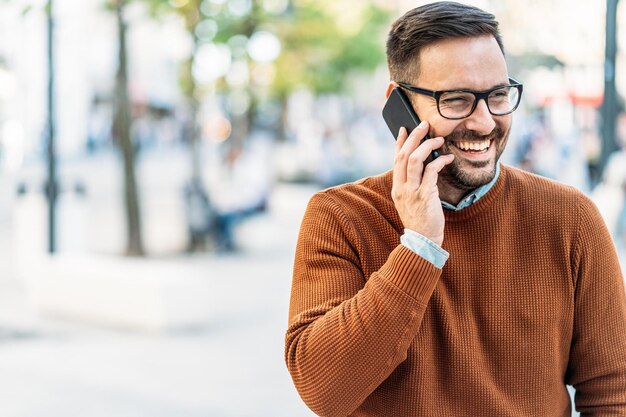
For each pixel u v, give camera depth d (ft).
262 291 37.68
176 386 22.77
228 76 56.13
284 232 59.11
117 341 27.96
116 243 50.90
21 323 30.42
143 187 89.30
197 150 50.37
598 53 47.70
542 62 53.36
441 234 6.94
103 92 110.73
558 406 7.56
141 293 29.35
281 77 61.16
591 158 56.75
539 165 58.29
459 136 7.18
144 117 128.26
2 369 24.36
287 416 20.25
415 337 7.27
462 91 7.07
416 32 7.20
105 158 108.88
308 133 98.94
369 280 7.00
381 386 7.33
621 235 38.50
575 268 7.59
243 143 63.52
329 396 6.93
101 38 110.32
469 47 7.10
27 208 38.29
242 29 51.90
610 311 7.68
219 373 24.08
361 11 83.15
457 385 7.32
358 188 7.91
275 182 88.17
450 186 7.43
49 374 23.89
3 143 68.49
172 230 57.16
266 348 27.12
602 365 7.66
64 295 31.17
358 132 118.62
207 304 30.60
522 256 7.55
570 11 48.60
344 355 6.82
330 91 90.17
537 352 7.41
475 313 7.44
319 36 60.64
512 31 49.90
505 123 7.28
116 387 22.61
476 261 7.46
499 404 7.30
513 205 7.64
